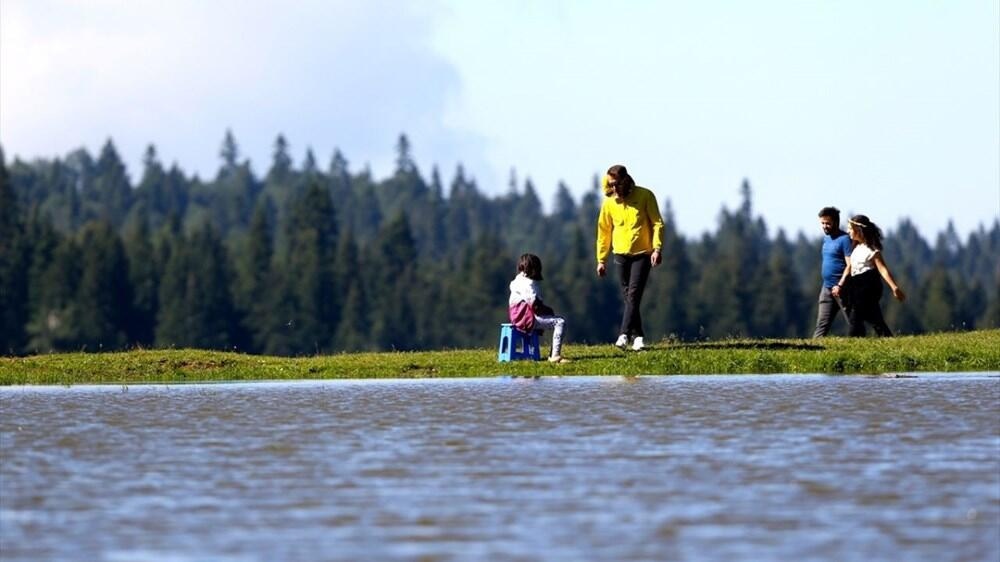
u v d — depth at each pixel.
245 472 26.45
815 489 24.03
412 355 57.72
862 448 28.42
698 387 42.81
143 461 27.97
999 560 19.14
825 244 62.25
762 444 29.12
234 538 20.88
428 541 20.59
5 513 22.77
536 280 53.62
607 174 55.75
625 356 53.28
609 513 22.31
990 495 23.34
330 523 21.83
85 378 54.16
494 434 31.25
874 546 19.97
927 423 32.28
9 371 55.38
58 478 26.02
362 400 40.06
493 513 22.42
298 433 32.03
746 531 20.97
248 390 45.34
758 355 51.91
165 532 21.31
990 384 43.03
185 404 39.81
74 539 20.89
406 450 28.95
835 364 50.62
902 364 51.22
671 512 22.33
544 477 25.50
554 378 48.31
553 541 20.50
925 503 22.80
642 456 27.72
